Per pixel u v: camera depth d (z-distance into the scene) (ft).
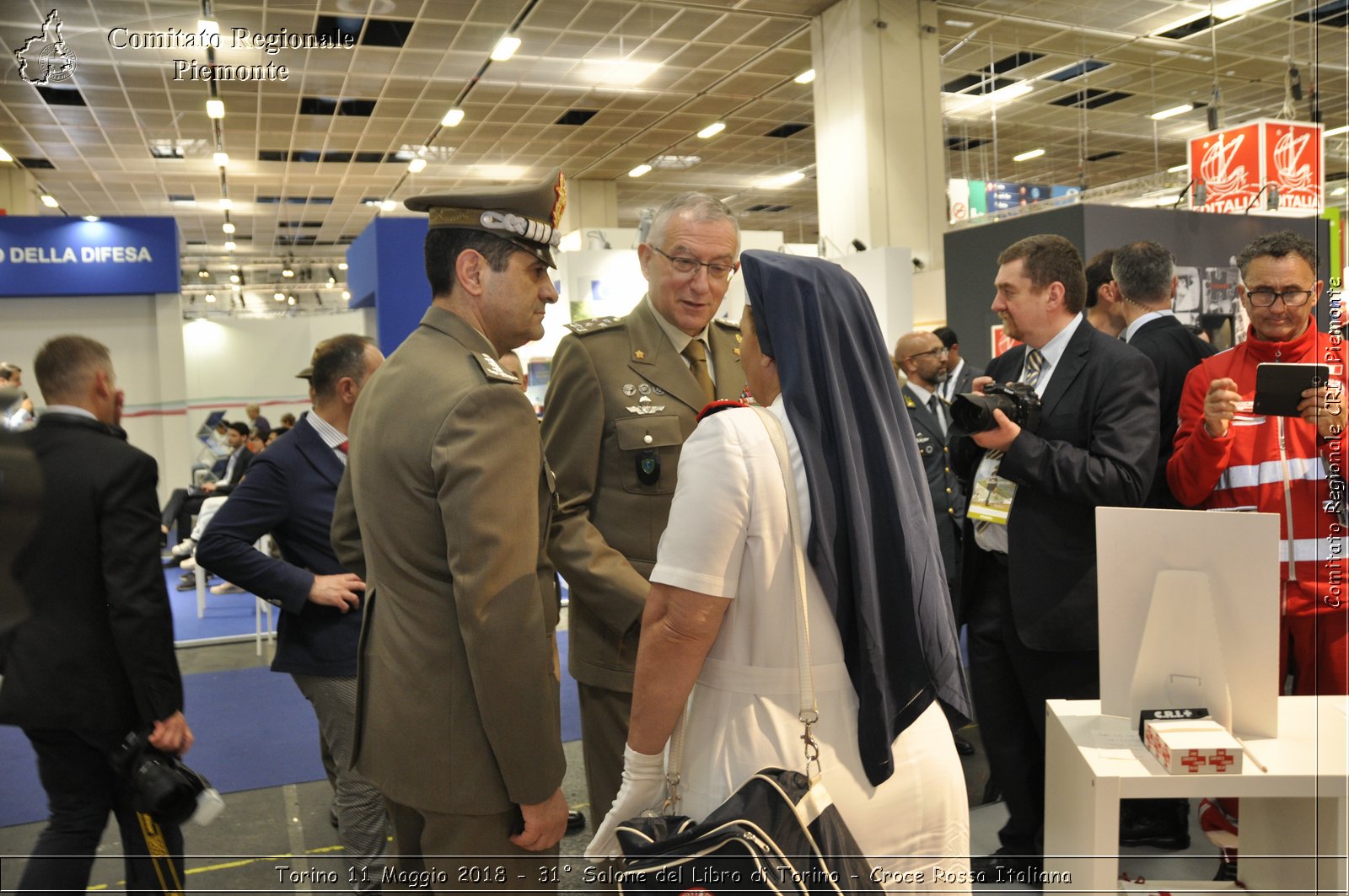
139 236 11.85
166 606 5.08
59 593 4.86
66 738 5.05
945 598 3.96
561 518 5.84
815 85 30.35
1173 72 36.22
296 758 10.09
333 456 7.13
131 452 4.97
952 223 30.27
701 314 5.99
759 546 3.79
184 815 5.18
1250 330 6.66
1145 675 5.51
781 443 3.82
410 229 19.61
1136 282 8.46
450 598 4.26
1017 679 7.30
